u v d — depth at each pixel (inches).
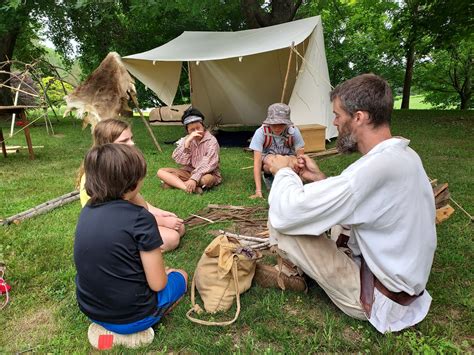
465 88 757.9
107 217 62.4
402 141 60.7
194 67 354.6
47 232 122.5
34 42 677.3
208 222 127.8
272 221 68.4
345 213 60.0
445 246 105.7
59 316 79.0
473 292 83.4
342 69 796.0
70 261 102.9
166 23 558.6
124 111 250.5
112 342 68.6
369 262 64.9
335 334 70.7
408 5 501.0
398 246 61.3
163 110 456.8
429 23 450.9
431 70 764.0
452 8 412.5
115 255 61.6
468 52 687.7
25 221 131.8
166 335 71.8
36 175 201.9
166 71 296.7
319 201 60.1
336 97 62.9
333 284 69.9
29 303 84.0
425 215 62.1
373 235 62.2
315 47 272.5
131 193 66.4
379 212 59.4
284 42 250.8
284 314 76.7
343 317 75.0
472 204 138.9
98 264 61.9
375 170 57.5
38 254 106.4
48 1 462.9
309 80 270.7
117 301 63.7
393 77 774.5
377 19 730.8
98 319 66.2
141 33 572.7
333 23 728.3
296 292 84.1
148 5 277.9
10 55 501.4
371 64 782.5
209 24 474.0
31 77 439.8
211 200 152.3
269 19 412.5
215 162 165.9
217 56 259.3
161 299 71.1
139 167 64.9
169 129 403.2
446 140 279.7
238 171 203.5
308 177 79.1
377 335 69.4
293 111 269.7
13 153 265.0
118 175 62.7
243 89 365.4
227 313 78.1
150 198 154.4
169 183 168.1
